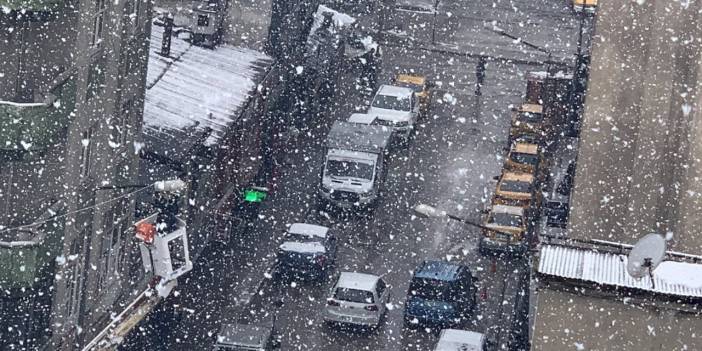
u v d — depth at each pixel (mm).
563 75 98750
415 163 92562
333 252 76688
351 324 68812
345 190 83250
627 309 42312
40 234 49719
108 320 61094
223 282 72812
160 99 78188
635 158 48469
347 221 83125
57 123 49719
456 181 90562
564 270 42594
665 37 48250
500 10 123562
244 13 89750
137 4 59750
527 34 119875
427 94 101438
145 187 59344
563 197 77875
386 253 79625
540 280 42562
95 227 57156
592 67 48531
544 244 44188
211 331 67375
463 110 102625
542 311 42781
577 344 42719
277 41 90125
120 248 62062
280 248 74062
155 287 64438
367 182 83688
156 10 88625
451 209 86375
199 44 87812
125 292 62688
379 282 70750
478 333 65000
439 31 117875
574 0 124375
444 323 69625
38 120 48375
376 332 69188
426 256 79750
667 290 41906
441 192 88688
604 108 48531
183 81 81688
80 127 53188
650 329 42281
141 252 64250
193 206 71625
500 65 112750
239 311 70062
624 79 48531
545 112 97125
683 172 48062
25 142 48375
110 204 59062
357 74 104000
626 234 48594
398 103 95750
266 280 73875
